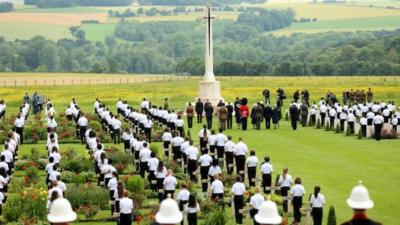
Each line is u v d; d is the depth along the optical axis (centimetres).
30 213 5691
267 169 6081
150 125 9375
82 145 9575
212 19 13012
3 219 5666
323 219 5544
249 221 5319
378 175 7250
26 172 7419
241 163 6756
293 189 5338
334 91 18338
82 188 6212
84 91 19350
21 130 9806
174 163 7406
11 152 7238
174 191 5781
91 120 11306
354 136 10106
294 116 10862
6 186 6234
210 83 12812
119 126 9525
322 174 7325
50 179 6141
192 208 5081
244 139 9856
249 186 6419
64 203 2797
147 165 6850
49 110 11269
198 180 6800
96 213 5803
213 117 12381
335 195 6375
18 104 15925
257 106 10938
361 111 10738
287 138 9938
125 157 7800
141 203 6031
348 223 2738
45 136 10188
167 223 2692
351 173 7362
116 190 5519
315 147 9100
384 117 10394
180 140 7562
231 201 5856
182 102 16038
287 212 5631
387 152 8644
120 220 5009
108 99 16800
